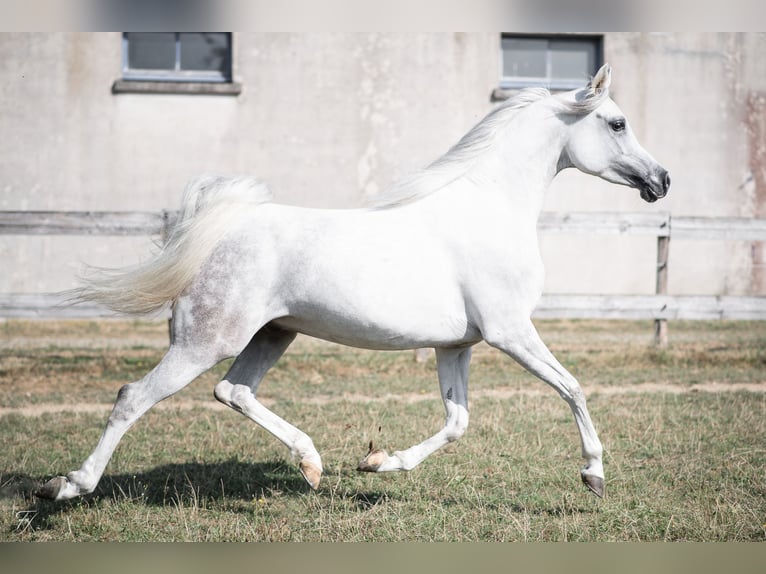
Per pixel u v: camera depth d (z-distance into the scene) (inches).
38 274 528.1
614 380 336.5
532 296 178.4
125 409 169.3
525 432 251.4
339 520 175.9
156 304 173.0
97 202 538.3
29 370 350.0
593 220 408.5
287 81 549.3
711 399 295.1
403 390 322.7
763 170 577.3
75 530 171.9
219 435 252.5
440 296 173.3
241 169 548.7
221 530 171.0
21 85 528.1
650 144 568.4
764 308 401.7
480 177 182.7
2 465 219.1
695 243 570.3
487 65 561.9
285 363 370.6
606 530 171.0
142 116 539.5
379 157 558.3
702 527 170.7
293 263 171.2
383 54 554.9
